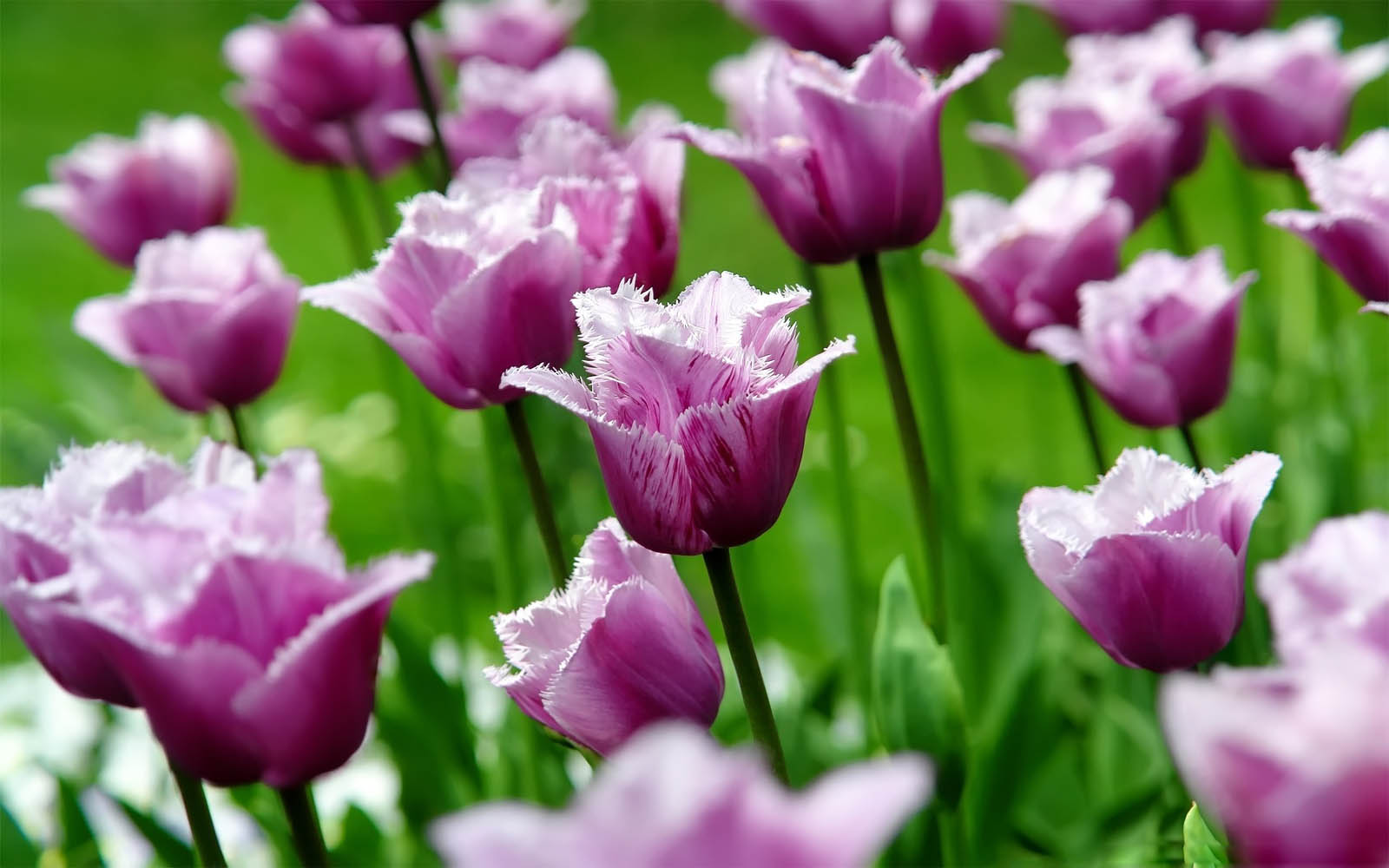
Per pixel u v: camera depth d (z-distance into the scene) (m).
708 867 0.74
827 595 1.55
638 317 1.08
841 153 1.22
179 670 1.03
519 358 1.17
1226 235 3.11
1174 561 1.10
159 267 1.34
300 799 1.06
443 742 1.38
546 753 1.37
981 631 1.47
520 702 1.11
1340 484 1.45
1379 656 0.98
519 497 1.47
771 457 1.08
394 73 1.58
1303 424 1.53
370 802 1.53
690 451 1.08
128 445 1.11
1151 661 1.12
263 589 1.03
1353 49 4.25
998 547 1.50
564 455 1.50
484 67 1.49
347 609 1.02
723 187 4.20
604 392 1.08
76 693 1.10
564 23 1.69
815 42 1.44
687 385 1.08
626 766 0.74
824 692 1.47
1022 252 1.32
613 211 1.20
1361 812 0.81
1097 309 1.27
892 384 1.25
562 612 1.11
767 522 1.09
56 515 1.09
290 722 1.04
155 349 1.32
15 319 3.32
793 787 1.35
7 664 2.09
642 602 1.10
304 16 1.54
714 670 1.11
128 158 1.51
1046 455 1.63
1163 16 1.58
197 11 6.25
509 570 1.39
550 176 1.22
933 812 1.27
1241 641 1.30
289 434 2.08
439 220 1.18
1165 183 1.45
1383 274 1.20
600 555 1.11
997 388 2.90
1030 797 1.44
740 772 0.76
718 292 1.08
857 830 0.76
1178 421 1.27
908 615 1.22
